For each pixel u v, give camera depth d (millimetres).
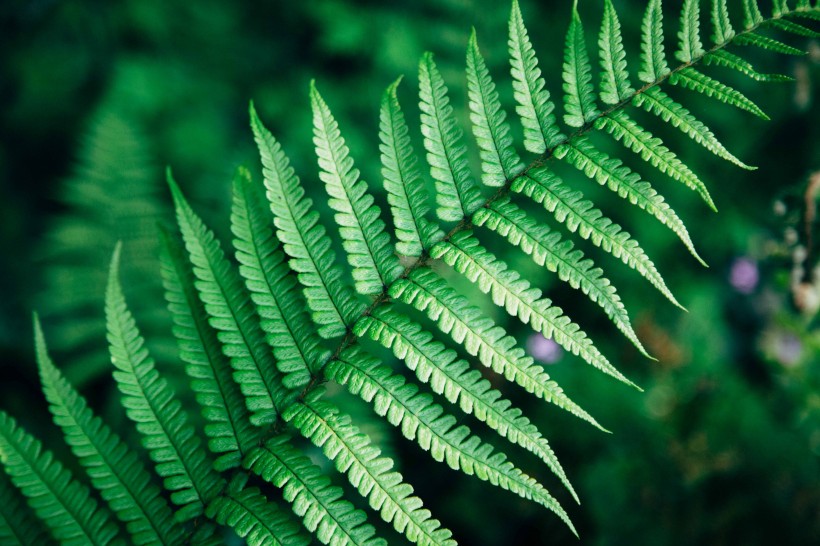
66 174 4176
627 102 1535
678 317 4211
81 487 1377
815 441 3230
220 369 1416
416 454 3469
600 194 3773
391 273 1451
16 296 3629
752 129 3670
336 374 1392
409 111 3725
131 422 2621
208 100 3877
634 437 3566
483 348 1359
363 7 3820
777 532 2887
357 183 1444
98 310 2932
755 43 1529
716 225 3943
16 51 4230
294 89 3992
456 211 1486
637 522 3168
